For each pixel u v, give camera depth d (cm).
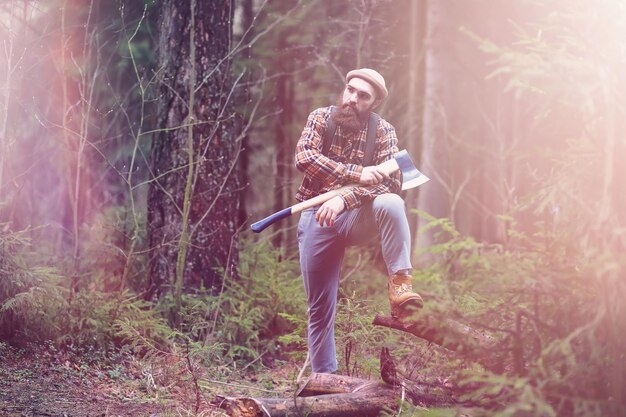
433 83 1194
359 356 521
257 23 1127
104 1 994
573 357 313
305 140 486
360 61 1060
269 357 686
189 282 700
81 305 603
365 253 926
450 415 352
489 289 349
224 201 721
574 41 334
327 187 485
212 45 715
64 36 710
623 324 323
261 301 733
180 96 711
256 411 415
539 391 321
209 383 547
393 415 408
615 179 329
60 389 506
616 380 321
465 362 362
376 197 470
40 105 912
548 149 348
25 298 569
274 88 1177
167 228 705
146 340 566
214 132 681
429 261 959
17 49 724
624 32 322
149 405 489
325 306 503
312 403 420
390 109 1248
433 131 1183
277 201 1204
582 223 336
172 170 666
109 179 1043
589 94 324
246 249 806
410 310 434
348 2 1138
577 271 339
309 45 1096
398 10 1188
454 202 1099
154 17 1027
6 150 678
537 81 345
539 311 353
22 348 568
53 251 784
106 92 1019
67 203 945
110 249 732
